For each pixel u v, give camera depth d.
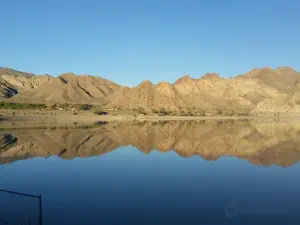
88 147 33.84
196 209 14.05
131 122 85.50
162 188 17.48
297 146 34.44
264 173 21.34
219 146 35.00
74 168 22.95
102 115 107.38
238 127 65.56
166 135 47.09
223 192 16.75
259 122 90.50
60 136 44.12
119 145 35.75
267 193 16.56
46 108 120.12
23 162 25.17
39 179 19.53
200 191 17.00
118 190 17.08
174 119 105.81
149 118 107.25
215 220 12.73
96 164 24.53
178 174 21.11
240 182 18.92
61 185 18.11
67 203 14.78
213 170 22.36
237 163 25.00
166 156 28.50
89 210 13.81
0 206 14.15
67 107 134.62
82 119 94.44
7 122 73.88
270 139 41.47
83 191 16.81
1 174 20.89
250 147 33.78
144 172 21.67
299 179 19.64
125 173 21.38
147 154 29.52
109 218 12.91
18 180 19.34
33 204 14.52
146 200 15.34
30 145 34.56
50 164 24.42
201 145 35.81
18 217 12.82
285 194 16.38
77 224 12.24
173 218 12.94
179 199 15.50
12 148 32.31
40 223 12.30
